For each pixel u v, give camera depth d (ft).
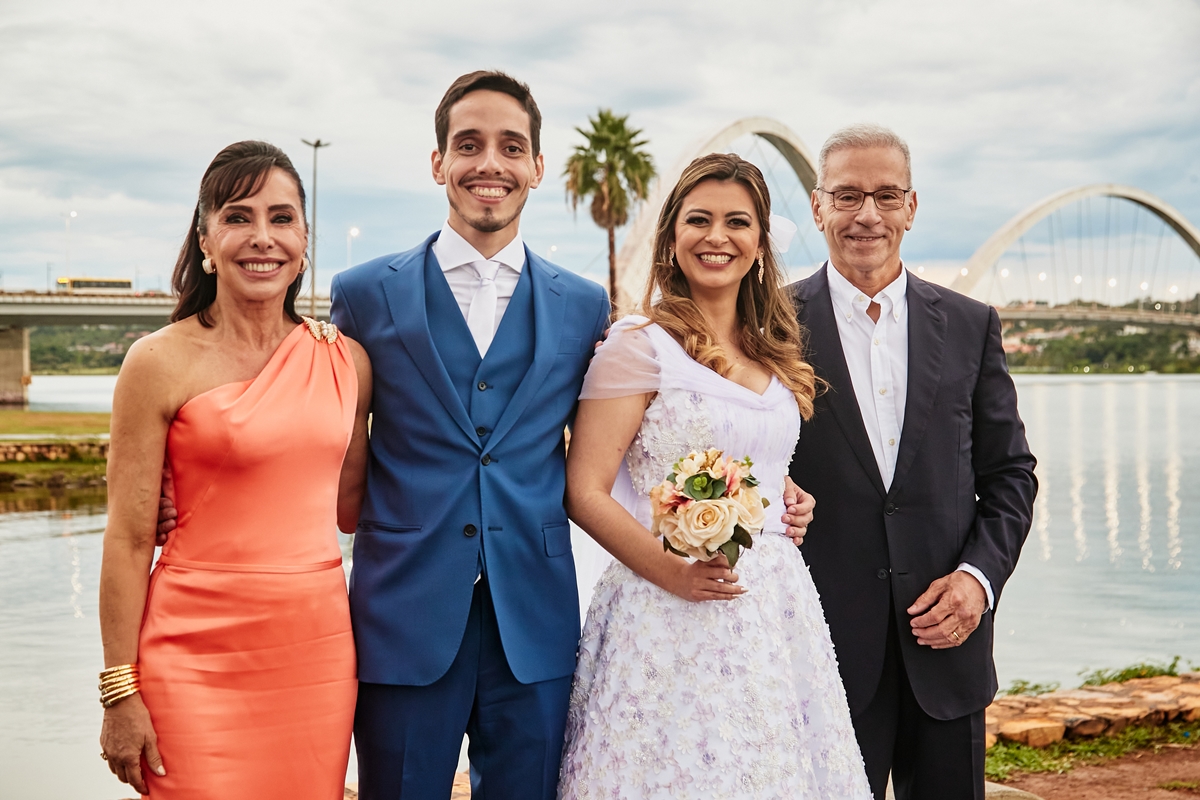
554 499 8.71
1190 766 15.60
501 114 8.65
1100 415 190.19
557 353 8.84
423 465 8.45
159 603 7.61
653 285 9.38
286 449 7.73
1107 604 38.78
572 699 8.93
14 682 25.50
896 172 9.64
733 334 9.45
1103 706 17.98
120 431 7.58
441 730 8.24
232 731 7.54
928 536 9.37
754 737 8.25
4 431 108.06
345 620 8.10
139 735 7.41
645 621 8.52
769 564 8.83
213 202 7.77
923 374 9.55
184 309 8.11
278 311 8.11
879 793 9.50
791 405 9.21
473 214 8.64
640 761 8.23
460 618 8.21
